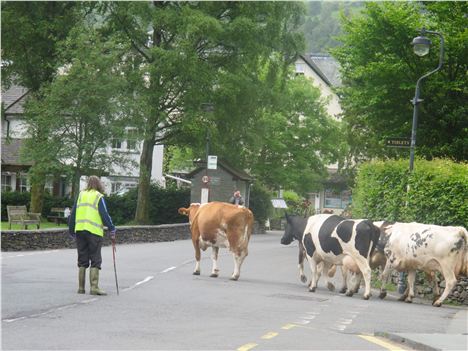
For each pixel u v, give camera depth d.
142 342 10.49
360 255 18.23
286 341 11.11
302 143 64.81
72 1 45.53
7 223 43.97
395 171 22.80
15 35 44.34
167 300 15.30
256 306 15.26
